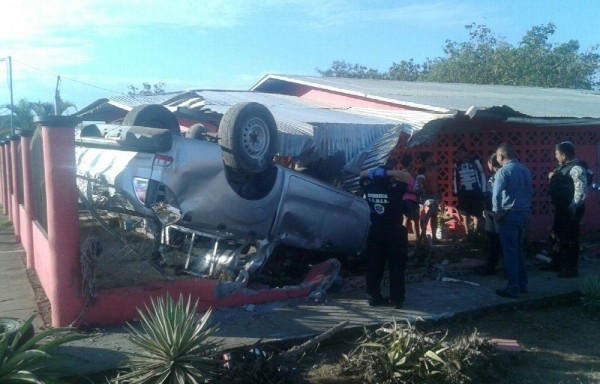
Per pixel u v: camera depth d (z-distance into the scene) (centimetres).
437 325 722
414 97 1222
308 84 1384
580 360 641
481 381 583
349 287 844
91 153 800
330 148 866
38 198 955
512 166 805
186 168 747
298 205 841
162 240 800
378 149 902
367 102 1250
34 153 959
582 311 800
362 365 583
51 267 666
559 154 929
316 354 632
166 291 701
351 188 910
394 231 744
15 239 1431
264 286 803
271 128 787
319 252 898
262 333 655
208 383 512
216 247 796
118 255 749
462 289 848
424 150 1232
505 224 808
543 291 841
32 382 466
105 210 795
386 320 704
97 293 675
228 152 757
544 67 3453
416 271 939
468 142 1188
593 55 3612
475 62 3600
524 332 720
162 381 489
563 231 930
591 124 1148
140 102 1187
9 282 963
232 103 1069
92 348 614
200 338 519
